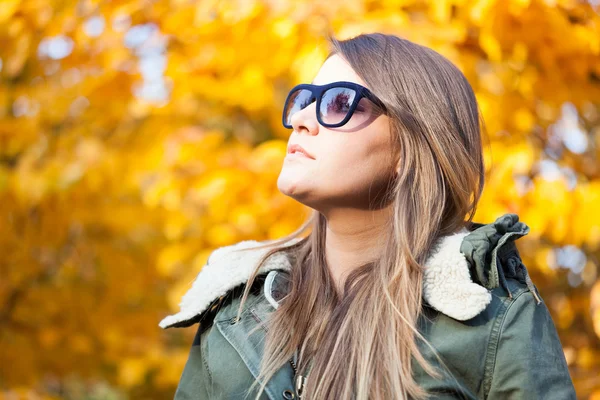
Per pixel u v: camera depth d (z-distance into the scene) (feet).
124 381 11.91
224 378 4.10
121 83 10.20
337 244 4.37
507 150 7.52
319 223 4.54
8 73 9.97
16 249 10.71
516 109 7.67
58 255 11.50
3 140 10.22
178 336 12.80
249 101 9.19
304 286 4.32
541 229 7.24
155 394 13.61
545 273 8.29
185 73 9.32
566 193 7.33
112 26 9.54
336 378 3.85
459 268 3.89
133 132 10.77
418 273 3.97
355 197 4.16
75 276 11.61
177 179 9.14
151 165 9.52
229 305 4.50
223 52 8.79
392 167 4.24
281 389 3.92
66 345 11.53
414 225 4.12
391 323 3.85
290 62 8.13
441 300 3.86
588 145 8.83
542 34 7.25
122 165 9.96
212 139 9.43
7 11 9.15
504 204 7.34
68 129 10.68
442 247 4.05
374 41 4.44
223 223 9.27
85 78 10.29
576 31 7.22
